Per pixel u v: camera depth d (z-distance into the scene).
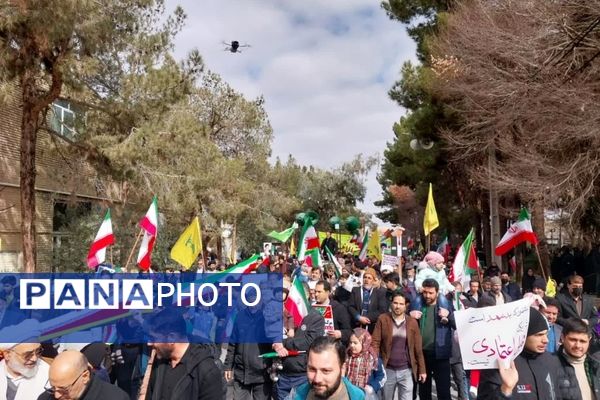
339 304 9.45
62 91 17.97
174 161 20.20
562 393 4.35
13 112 21.52
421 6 23.84
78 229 21.92
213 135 36.50
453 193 30.33
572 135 14.13
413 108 25.17
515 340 4.27
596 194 17.92
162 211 22.19
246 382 6.84
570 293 9.08
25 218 16.03
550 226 24.55
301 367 6.75
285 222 46.81
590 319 8.61
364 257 21.83
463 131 20.28
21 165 16.08
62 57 14.83
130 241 22.12
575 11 14.23
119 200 24.14
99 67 15.49
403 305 7.63
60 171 24.08
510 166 16.27
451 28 18.50
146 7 16.67
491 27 15.75
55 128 20.42
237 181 29.16
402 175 30.55
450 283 11.09
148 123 16.28
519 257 21.66
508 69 15.87
